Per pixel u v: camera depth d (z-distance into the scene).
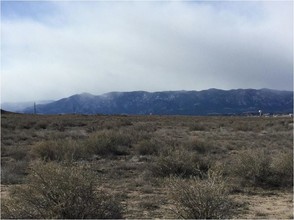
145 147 24.47
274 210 11.45
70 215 7.94
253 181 15.52
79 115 90.38
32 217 8.00
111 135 27.20
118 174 17.22
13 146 28.11
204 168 17.59
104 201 8.35
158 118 85.25
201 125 55.84
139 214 10.48
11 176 15.66
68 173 8.04
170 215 9.77
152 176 16.50
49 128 48.41
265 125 59.34
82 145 23.83
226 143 31.86
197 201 8.62
